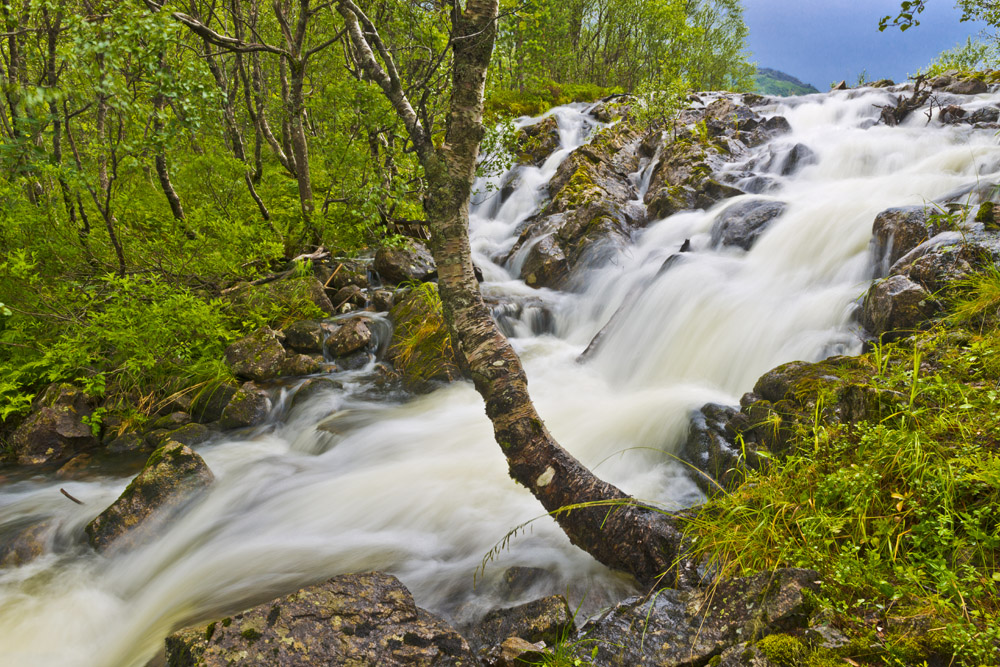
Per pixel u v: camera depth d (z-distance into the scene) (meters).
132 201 9.73
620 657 2.79
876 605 2.64
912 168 9.62
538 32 5.35
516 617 3.26
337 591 3.16
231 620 2.97
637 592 3.45
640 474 4.73
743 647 2.60
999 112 10.88
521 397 3.53
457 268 3.67
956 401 3.57
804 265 7.43
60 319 7.15
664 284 7.68
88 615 3.91
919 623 2.48
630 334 7.46
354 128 8.96
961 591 2.54
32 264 7.05
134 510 4.67
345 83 8.20
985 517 2.85
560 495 3.48
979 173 8.60
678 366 6.66
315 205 10.25
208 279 8.69
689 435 4.84
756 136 13.29
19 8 7.46
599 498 3.48
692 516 3.71
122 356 7.00
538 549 4.00
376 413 6.43
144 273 8.28
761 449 4.20
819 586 2.78
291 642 2.84
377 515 4.61
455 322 3.66
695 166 11.68
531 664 2.91
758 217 8.79
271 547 4.35
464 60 3.54
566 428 5.63
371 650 2.85
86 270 8.23
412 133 3.84
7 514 4.99
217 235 9.09
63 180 7.72
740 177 11.05
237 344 7.33
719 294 7.09
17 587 4.16
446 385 6.93
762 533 3.29
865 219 7.52
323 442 5.96
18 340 7.03
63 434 6.07
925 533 2.89
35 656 3.57
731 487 4.07
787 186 10.30
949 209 6.32
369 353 7.74
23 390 6.82
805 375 4.55
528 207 13.34
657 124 14.08
